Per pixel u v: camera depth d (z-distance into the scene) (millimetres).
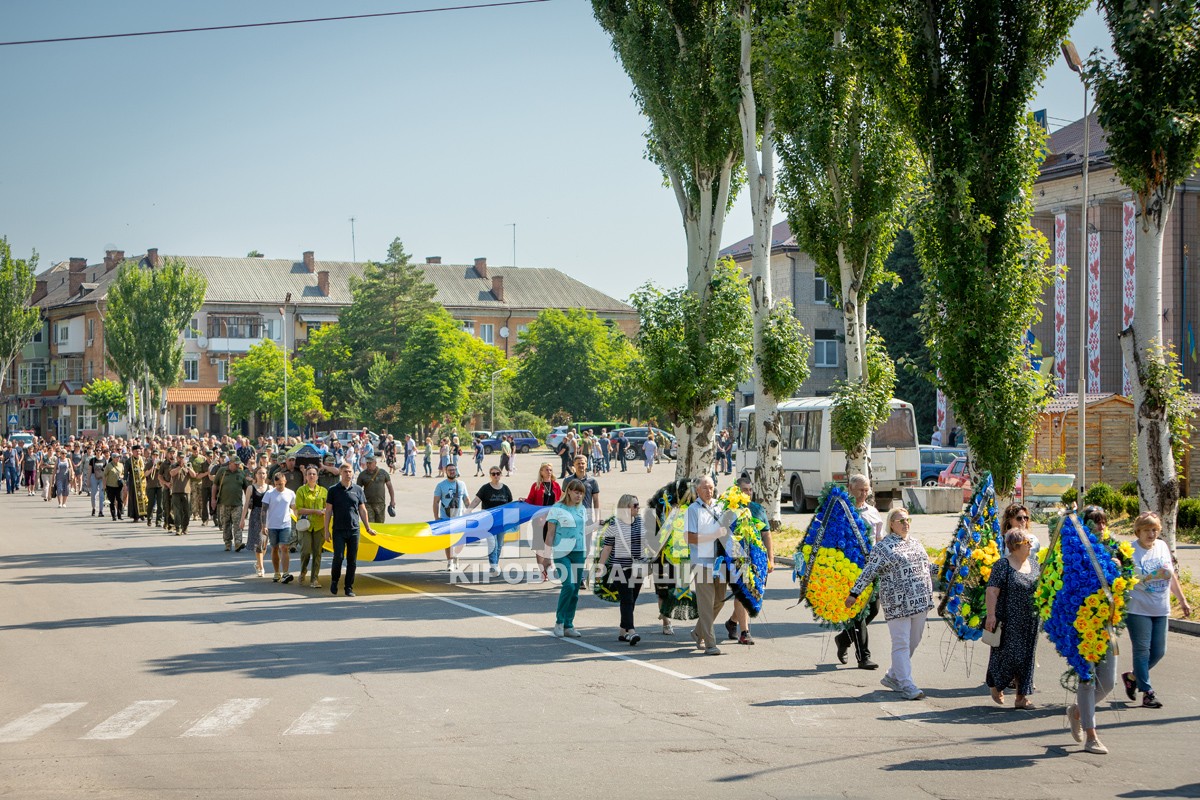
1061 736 9609
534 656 13352
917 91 19766
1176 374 17406
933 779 8289
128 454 37406
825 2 21719
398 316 106688
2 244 85688
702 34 26469
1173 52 16516
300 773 8438
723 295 26484
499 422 100312
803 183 25109
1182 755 8992
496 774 8406
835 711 10539
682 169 27516
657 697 11133
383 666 12750
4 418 126750
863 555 12492
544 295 126562
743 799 7793
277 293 115625
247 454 41188
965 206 18891
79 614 16719
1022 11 19109
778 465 26594
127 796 7832
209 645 14102
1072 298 51219
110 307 90375
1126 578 9391
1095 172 49375
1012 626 10594
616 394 100938
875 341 25688
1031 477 30891
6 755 8992
